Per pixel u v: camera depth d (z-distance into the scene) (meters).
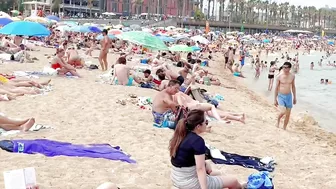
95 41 35.44
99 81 16.38
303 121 16.25
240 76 35.25
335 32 194.38
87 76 17.62
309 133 13.59
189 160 5.32
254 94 24.17
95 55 29.80
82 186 6.24
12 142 7.54
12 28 16.03
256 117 14.70
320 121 18.25
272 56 76.75
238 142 10.05
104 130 9.55
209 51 53.53
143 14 116.62
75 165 7.07
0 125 8.66
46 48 30.89
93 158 7.51
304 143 10.97
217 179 5.68
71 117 10.59
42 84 14.23
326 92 30.09
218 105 14.75
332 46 120.50
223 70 37.72
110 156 7.62
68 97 12.87
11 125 8.77
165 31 52.28
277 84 12.44
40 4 67.06
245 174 7.57
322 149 10.54
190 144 5.27
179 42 48.09
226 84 25.17
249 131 11.28
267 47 92.06
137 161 7.68
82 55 28.23
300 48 108.38
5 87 12.67
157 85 16.09
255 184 5.84
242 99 19.44
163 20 108.69
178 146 5.36
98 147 8.04
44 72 16.70
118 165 7.30
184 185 5.34
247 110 16.14
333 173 8.30
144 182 6.68
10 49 21.08
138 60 26.20
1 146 7.48
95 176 6.70
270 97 24.38
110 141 8.77
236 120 11.98
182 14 139.12
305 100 25.28
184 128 5.38
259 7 179.50
